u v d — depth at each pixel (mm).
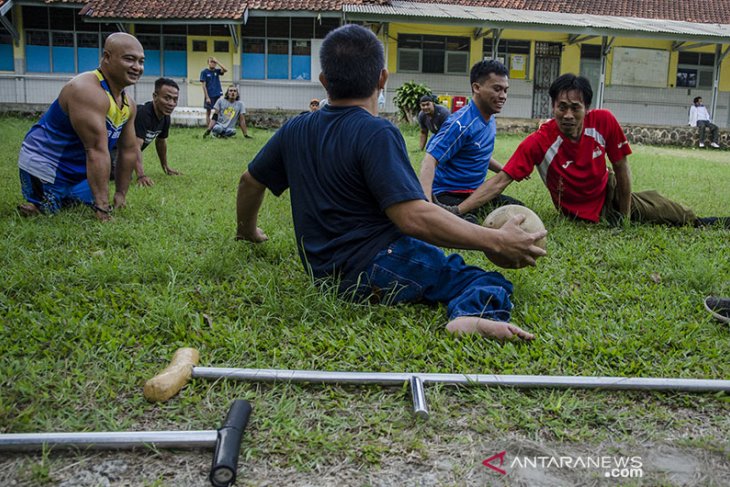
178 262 3576
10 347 2494
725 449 1936
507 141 16109
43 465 1771
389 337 2666
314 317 2855
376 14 18656
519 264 2816
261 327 2783
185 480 1749
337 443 1910
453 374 2277
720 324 2977
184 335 2650
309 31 20266
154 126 6867
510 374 2363
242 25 20078
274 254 3832
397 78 21516
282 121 18750
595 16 22547
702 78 22984
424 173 4977
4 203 5195
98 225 4520
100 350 2480
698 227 5188
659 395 2252
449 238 2688
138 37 19859
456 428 2029
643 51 22594
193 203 5594
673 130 20422
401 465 1831
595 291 3443
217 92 16750
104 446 1847
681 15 24359
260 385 2275
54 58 19891
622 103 22781
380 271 2896
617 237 4738
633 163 11312
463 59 21719
